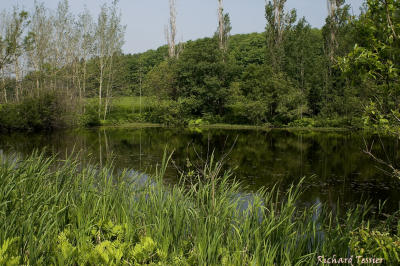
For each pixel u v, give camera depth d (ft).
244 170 37.22
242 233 10.97
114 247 9.29
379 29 8.98
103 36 119.24
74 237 10.34
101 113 124.88
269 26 138.31
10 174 13.60
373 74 9.31
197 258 9.61
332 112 113.19
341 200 25.11
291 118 113.50
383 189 28.60
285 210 11.67
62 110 96.78
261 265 9.20
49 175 14.92
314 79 123.95
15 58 47.06
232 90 126.21
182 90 136.77
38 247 8.83
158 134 84.43
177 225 10.68
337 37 114.32
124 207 12.36
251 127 112.68
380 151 49.93
